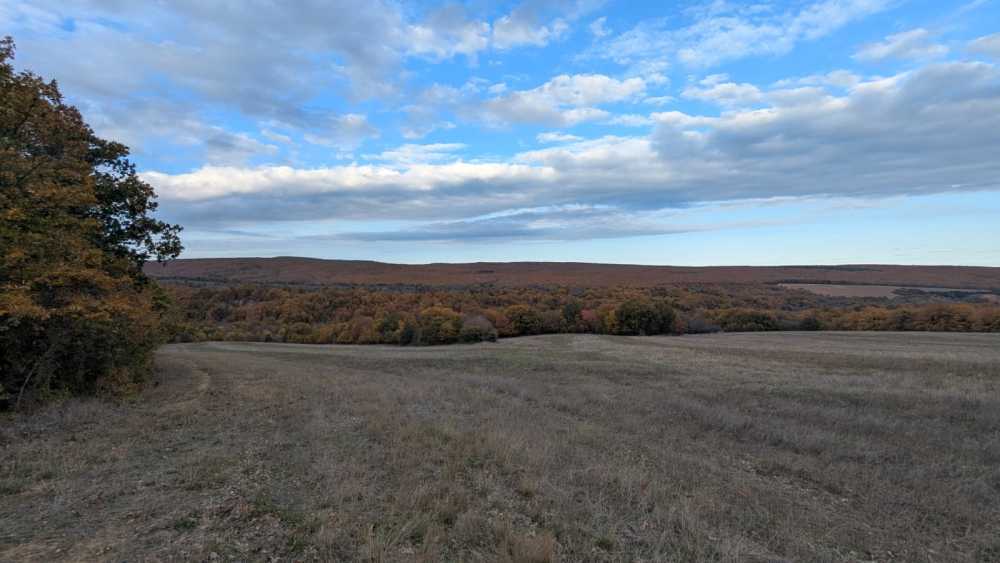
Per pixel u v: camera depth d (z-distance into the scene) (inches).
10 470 255.0
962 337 1902.1
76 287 459.8
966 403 516.7
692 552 182.1
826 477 291.0
